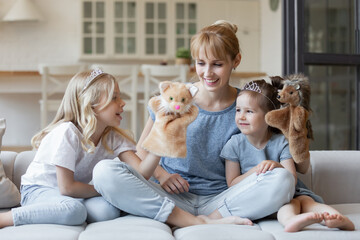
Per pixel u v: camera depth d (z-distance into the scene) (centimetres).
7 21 545
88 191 147
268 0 556
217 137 162
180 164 163
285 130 152
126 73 418
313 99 244
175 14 575
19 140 515
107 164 139
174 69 417
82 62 567
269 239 120
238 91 169
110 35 563
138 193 138
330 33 242
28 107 516
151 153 147
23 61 550
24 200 151
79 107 155
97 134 158
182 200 156
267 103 153
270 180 139
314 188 176
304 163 157
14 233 120
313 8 239
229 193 148
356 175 179
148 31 573
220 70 152
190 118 144
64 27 558
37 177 152
